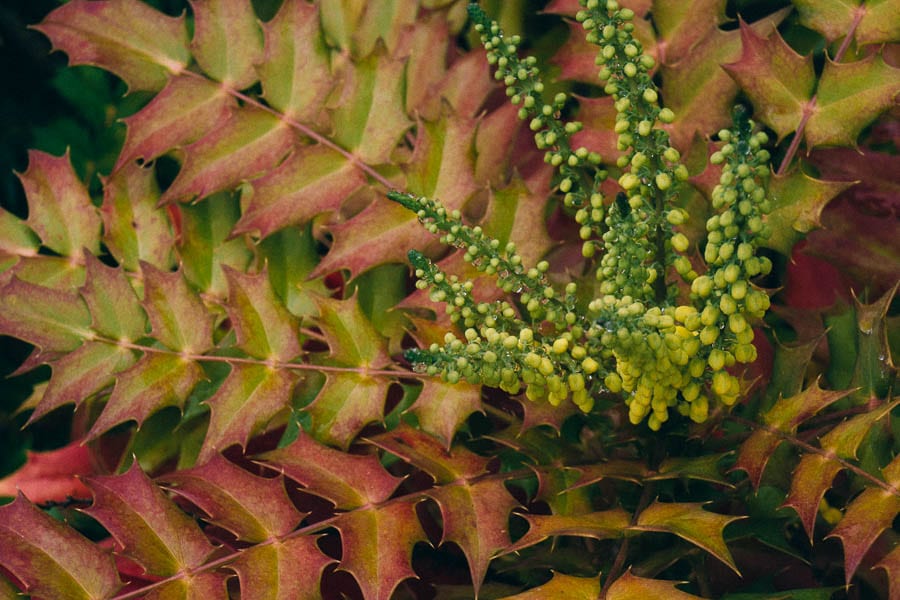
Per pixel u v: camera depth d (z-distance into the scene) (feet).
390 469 2.84
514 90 2.55
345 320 2.74
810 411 2.57
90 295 2.81
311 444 2.66
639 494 2.69
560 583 2.51
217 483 2.63
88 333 2.84
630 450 2.74
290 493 2.86
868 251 2.80
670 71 2.83
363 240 2.79
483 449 2.79
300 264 2.93
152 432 2.91
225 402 2.74
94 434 2.74
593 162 2.56
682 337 2.46
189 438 2.90
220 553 2.73
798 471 2.55
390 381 2.73
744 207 2.37
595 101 2.85
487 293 2.74
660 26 2.87
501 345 2.45
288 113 2.88
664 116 2.46
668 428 2.63
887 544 2.67
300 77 2.88
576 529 2.52
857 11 2.76
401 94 2.84
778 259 2.89
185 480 2.64
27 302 2.84
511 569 2.67
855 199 2.83
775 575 2.73
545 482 2.63
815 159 2.87
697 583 2.70
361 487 2.64
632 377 2.48
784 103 2.73
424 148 2.79
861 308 2.68
